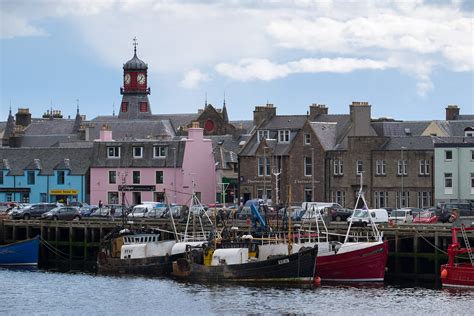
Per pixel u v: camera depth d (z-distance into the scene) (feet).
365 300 338.54
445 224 424.46
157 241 406.00
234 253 372.38
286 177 577.84
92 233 475.31
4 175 631.15
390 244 402.52
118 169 600.80
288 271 364.38
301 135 573.74
